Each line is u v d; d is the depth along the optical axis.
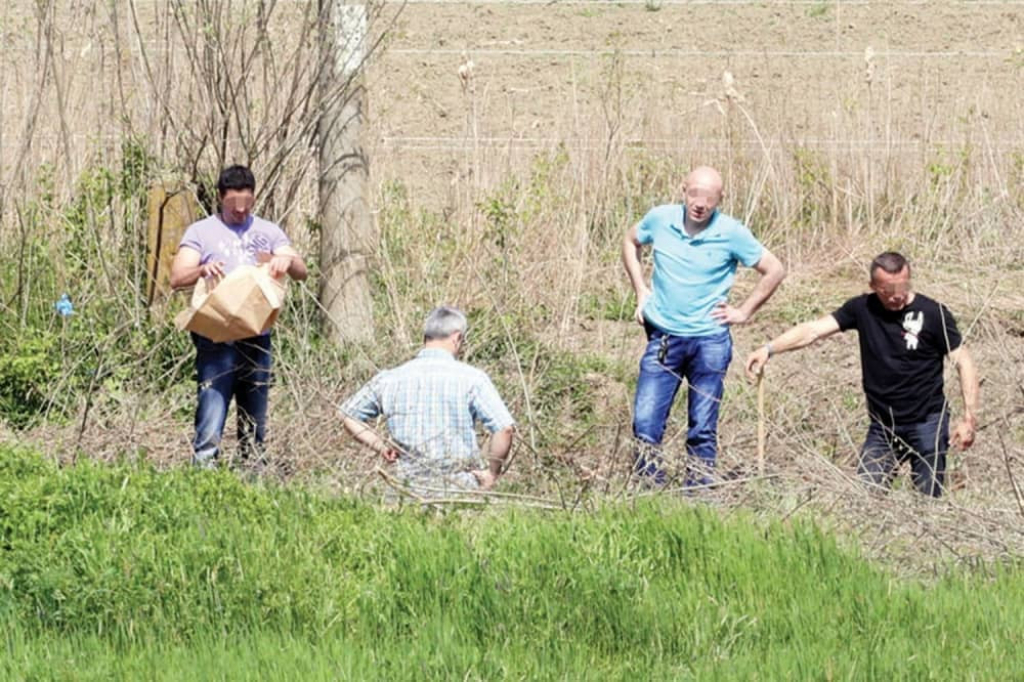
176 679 23.44
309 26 43.81
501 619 25.98
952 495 33.19
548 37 84.88
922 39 85.00
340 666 23.83
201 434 35.78
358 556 28.09
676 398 41.34
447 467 33.91
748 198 54.81
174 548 27.36
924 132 56.88
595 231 50.69
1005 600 26.98
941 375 35.34
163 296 42.81
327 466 34.38
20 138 45.41
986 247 53.31
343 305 43.47
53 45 45.56
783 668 24.08
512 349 40.34
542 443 37.94
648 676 24.23
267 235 36.66
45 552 27.23
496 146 52.56
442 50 81.62
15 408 40.25
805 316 48.81
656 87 62.09
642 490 33.47
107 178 43.44
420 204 51.47
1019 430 39.59
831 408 39.75
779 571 27.88
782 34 85.62
